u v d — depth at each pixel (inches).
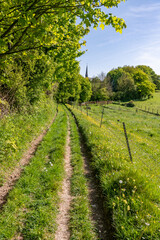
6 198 216.1
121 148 411.2
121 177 238.5
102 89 3518.7
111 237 169.3
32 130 463.8
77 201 229.0
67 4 146.1
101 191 239.5
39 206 204.5
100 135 497.0
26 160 326.0
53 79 281.9
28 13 135.8
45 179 262.1
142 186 220.4
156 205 188.1
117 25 156.3
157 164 360.2
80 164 338.6
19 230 173.5
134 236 148.4
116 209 183.5
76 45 257.4
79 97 2933.1
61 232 179.3
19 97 494.0
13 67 431.5
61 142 448.1
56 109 1253.7
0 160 272.7
